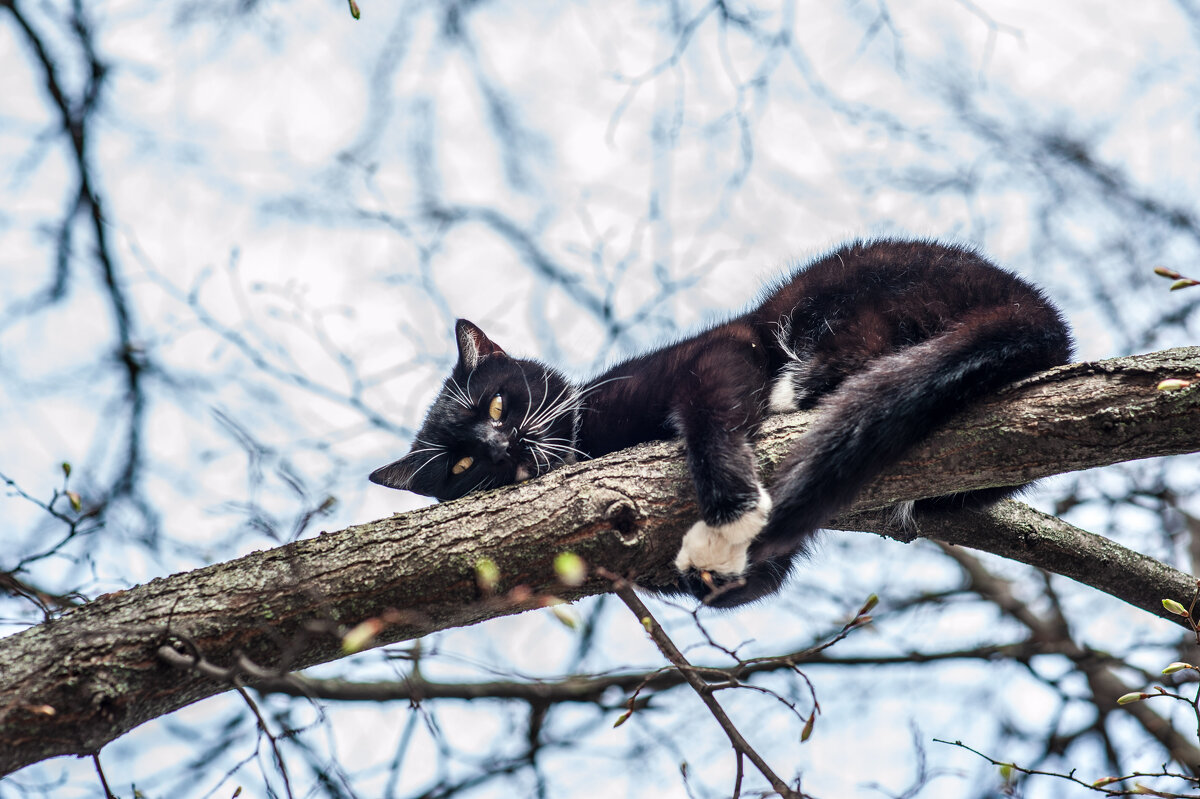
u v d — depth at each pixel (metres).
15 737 2.75
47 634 2.93
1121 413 3.23
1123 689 6.14
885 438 3.43
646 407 4.41
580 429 4.71
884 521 4.53
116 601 3.04
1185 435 3.20
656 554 3.46
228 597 3.03
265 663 3.04
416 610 3.15
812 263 5.04
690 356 4.39
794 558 4.71
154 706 2.94
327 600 3.07
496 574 3.19
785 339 4.59
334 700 5.43
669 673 5.83
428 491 5.09
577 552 3.25
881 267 4.60
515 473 4.77
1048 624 6.68
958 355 3.55
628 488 3.43
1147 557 4.43
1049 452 3.33
